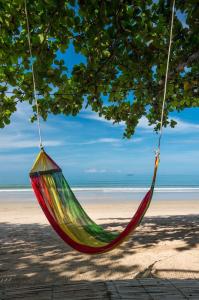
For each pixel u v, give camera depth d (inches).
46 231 311.4
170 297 102.1
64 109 264.4
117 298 101.9
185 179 3885.3
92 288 112.0
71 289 112.3
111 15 179.6
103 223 351.3
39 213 499.5
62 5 174.1
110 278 170.4
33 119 268.2
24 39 198.4
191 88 268.8
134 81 271.4
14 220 402.9
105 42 207.0
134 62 212.7
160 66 227.6
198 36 197.0
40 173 166.6
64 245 245.6
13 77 226.2
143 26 191.6
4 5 185.9
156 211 509.4
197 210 528.4
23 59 209.9
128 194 989.8
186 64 217.0
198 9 175.2
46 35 195.0
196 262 191.2
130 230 134.6
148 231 290.2
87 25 198.4
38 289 114.1
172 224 331.0
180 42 205.6
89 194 994.1
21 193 1083.3
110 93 268.7
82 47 216.2
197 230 289.3
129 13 179.0
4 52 203.8
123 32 187.5
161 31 196.7
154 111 318.7
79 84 247.8
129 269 183.2
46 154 175.3
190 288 110.5
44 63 208.7
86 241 152.8
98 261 200.4
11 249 239.8
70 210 173.8
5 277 175.3
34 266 194.5
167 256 205.2
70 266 192.4
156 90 261.7
